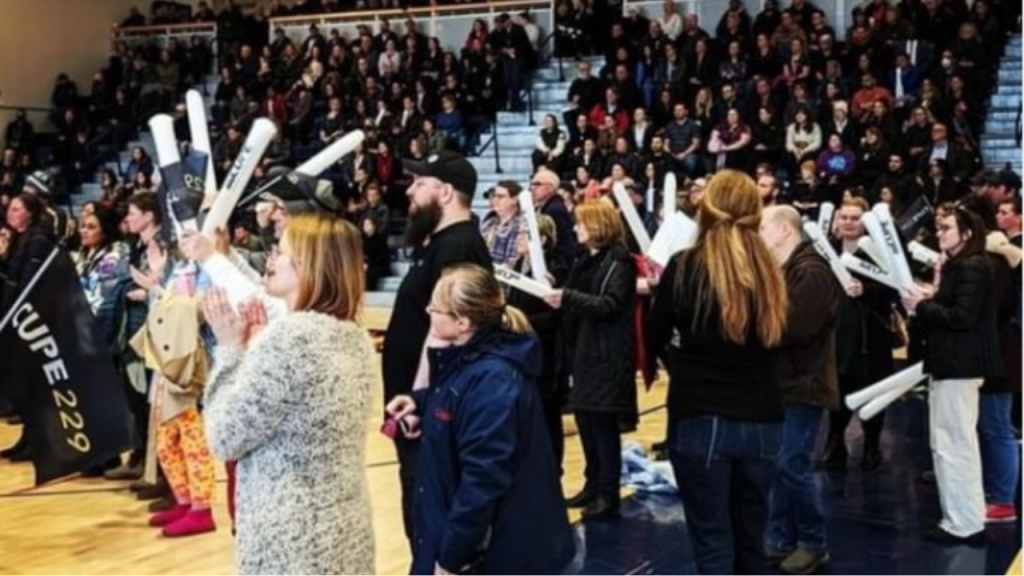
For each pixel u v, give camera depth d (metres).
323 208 2.91
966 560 3.97
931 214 5.63
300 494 2.27
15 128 16.80
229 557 4.16
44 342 4.16
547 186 5.41
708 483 2.91
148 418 4.99
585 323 4.41
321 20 17.23
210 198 2.88
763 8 14.08
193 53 17.66
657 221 7.78
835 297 3.74
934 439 4.25
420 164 3.23
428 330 3.13
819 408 3.78
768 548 4.00
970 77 11.74
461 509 2.39
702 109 12.32
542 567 2.44
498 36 14.77
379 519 4.60
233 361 2.38
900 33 12.38
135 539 4.38
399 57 15.34
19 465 5.68
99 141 16.59
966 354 4.08
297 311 2.36
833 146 11.02
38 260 5.52
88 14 18.47
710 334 2.86
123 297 5.03
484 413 2.40
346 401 2.30
